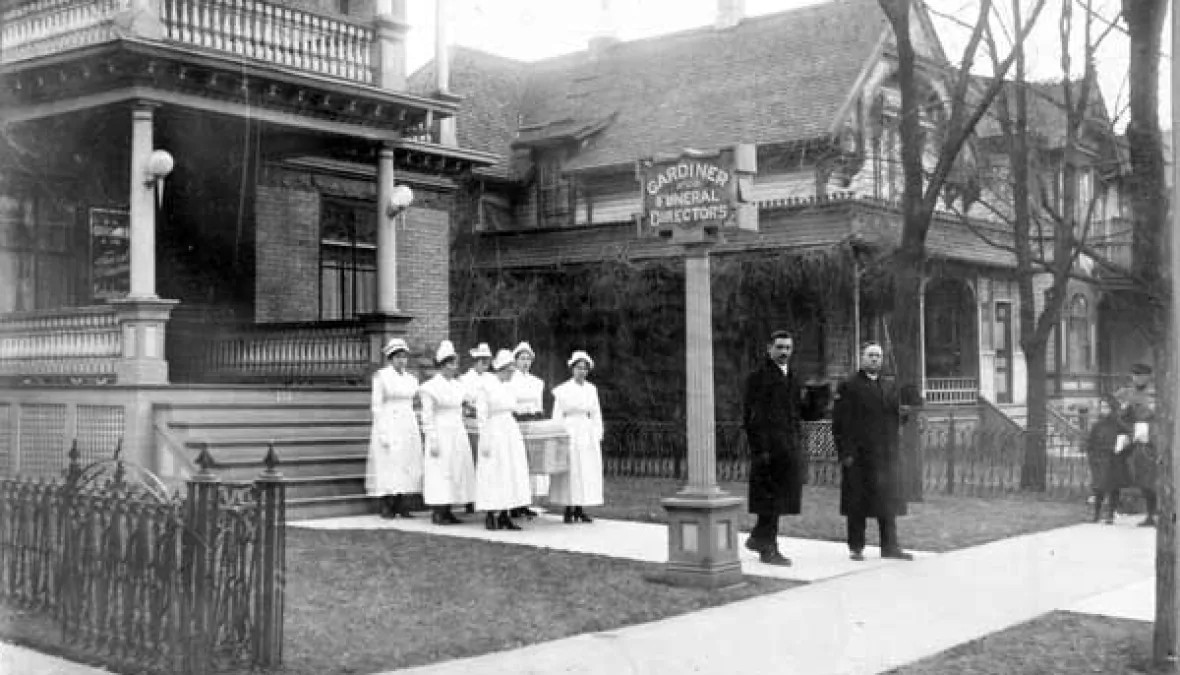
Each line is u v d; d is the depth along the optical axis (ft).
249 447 48.80
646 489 63.05
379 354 57.72
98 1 50.21
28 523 26.48
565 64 123.65
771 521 37.58
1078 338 110.52
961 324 100.83
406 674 23.12
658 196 34.55
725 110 101.30
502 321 97.60
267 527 23.00
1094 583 34.88
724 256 85.51
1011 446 63.82
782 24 108.27
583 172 105.19
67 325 51.75
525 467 45.55
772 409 37.40
